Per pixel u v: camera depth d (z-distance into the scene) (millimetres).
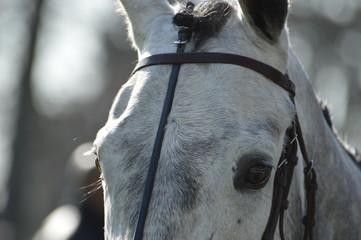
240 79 7469
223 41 7652
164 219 6902
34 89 49156
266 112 7465
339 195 8828
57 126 51688
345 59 51438
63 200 14477
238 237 7211
